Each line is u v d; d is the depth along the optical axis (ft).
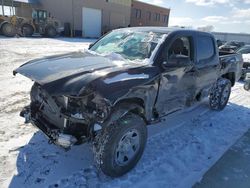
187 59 12.02
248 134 15.20
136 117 10.16
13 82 22.86
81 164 10.73
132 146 10.39
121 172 10.15
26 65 11.39
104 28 112.68
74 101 9.42
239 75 21.93
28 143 11.98
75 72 9.49
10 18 72.43
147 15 148.97
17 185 9.20
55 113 10.00
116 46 13.34
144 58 11.69
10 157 10.78
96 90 8.75
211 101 18.75
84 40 83.10
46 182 9.46
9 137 12.44
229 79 20.97
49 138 9.63
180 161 11.60
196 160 11.81
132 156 10.45
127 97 9.74
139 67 10.73
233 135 14.88
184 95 13.93
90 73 9.46
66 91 8.63
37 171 10.04
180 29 13.65
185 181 10.19
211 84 17.43
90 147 12.04
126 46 12.94
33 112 11.49
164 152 12.26
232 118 17.83
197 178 10.44
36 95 11.40
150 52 11.78
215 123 16.58
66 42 67.36
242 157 12.41
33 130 13.37
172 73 12.10
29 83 22.99
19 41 59.67
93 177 9.99
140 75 10.38
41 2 104.37
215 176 10.69
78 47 55.11
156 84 11.21
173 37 12.46
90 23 107.34
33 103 11.75
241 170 11.30
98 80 8.99
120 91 9.23
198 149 12.85
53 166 10.43
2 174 9.71
